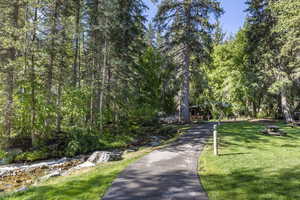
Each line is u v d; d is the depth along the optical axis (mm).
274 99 22703
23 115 11180
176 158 6930
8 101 10836
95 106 14898
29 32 10242
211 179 4801
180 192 4094
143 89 18875
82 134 11484
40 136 11383
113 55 14094
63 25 11164
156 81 19766
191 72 17516
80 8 13266
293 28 14961
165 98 21000
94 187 4453
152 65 19891
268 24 18828
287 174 4934
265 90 20547
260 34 19438
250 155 6996
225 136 11047
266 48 19359
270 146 8664
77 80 15742
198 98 25688
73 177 5418
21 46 10180
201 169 5645
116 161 7332
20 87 11148
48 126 11625
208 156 7035
